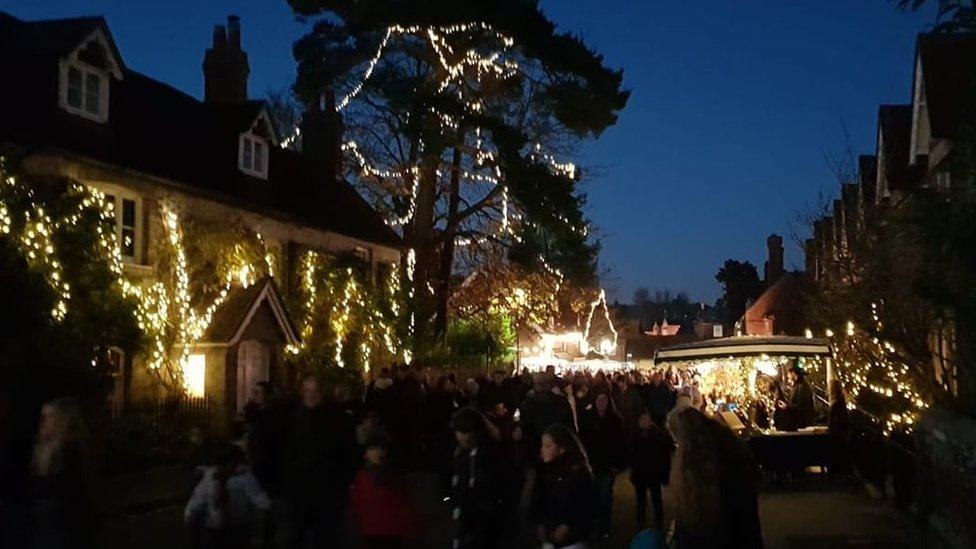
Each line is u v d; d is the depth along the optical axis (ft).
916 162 69.26
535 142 114.62
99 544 29.32
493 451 35.22
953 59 64.03
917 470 47.67
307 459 37.19
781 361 83.20
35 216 62.64
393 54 108.27
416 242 117.70
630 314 485.97
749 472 27.78
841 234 76.74
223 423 78.33
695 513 27.02
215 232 83.87
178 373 77.10
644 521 51.55
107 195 73.51
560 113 107.55
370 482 31.78
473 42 107.24
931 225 30.01
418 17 100.27
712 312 444.96
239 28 106.63
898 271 53.36
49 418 28.66
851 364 69.67
